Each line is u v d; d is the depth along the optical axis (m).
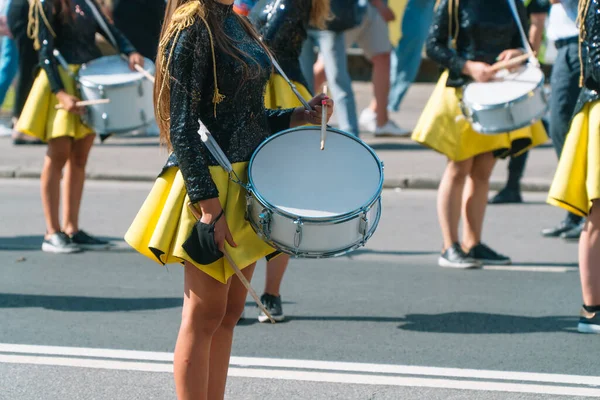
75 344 6.76
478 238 9.11
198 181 4.31
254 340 6.89
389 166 12.97
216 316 4.66
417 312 7.61
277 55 7.17
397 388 5.95
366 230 4.53
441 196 8.99
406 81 16.30
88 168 13.04
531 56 8.38
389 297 8.04
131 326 7.18
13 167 13.06
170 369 6.29
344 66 13.14
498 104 7.90
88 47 9.09
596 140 6.55
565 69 9.23
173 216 4.53
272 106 7.18
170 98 4.38
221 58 4.43
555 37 9.29
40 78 9.12
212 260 4.41
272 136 4.77
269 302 7.35
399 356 6.55
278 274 7.33
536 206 11.62
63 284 8.38
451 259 9.03
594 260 6.97
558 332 7.09
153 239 4.53
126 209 11.42
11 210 11.38
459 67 8.34
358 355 6.57
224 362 4.95
